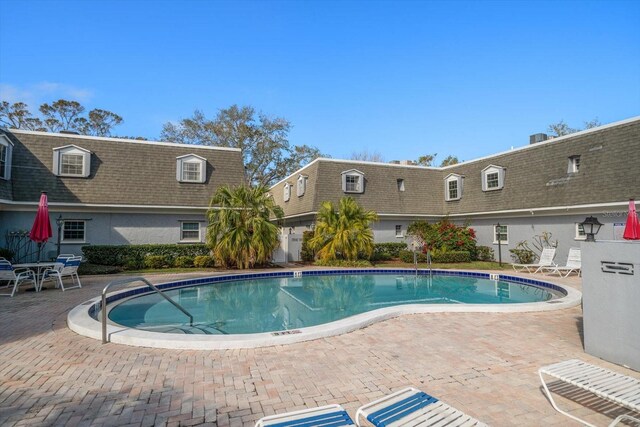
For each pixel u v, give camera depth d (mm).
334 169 22984
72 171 17219
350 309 10570
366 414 2873
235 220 16797
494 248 20891
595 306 5121
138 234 18000
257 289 13578
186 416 3520
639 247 4559
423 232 21297
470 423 2680
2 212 15742
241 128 36219
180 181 18969
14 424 3385
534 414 3529
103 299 5977
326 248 19047
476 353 5324
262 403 3777
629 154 14977
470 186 23031
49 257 16266
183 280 13172
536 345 5676
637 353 4527
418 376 4477
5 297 10031
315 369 4727
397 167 24828
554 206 16969
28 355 5312
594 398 3834
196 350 5547
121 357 5227
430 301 11609
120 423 3396
